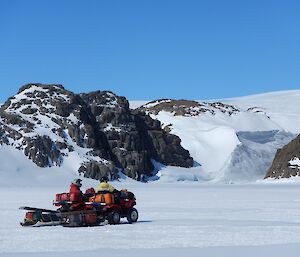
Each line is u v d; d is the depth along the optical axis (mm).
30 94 117562
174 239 16094
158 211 27016
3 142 103625
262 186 82500
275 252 13484
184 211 27031
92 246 14594
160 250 13844
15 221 22031
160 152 125500
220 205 31766
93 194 22172
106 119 119562
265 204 32656
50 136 106750
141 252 13477
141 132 125500
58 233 17859
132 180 109625
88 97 124000
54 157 103375
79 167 102812
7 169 96562
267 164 134750
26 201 36281
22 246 14602
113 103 124812
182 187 78750
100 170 103938
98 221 20797
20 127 107375
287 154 114938
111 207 21031
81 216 20062
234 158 130875
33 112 113000
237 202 34906
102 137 115500
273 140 148625
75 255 12961
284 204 32625
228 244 15016
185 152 129875
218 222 21359
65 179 98250
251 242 15430
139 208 29266
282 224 20562
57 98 116312
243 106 199625
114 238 16391
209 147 136625
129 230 18703
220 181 122125
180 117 150625
